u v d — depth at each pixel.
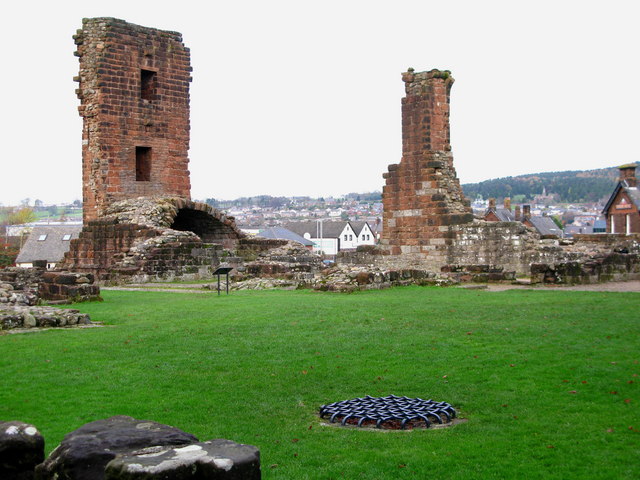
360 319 19.03
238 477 5.75
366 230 129.75
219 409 11.05
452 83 44.62
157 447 6.20
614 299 22.97
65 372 13.16
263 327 17.86
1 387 12.06
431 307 21.38
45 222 157.50
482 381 12.52
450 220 42.88
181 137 51.94
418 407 10.89
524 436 9.80
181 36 51.94
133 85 49.34
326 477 8.51
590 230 132.38
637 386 11.96
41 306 21.44
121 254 40.19
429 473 8.59
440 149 44.44
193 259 40.22
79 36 48.78
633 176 77.88
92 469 6.12
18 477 6.65
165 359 14.26
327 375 13.02
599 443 9.49
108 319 19.77
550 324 17.81
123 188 48.88
